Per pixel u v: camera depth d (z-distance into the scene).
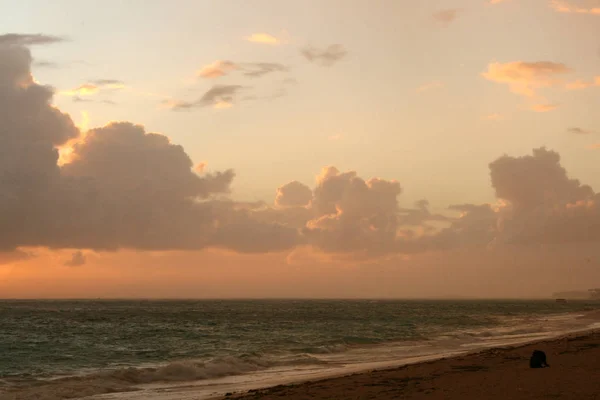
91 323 90.19
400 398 17.31
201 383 26.17
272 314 132.62
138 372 28.22
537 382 18.92
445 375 22.88
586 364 23.97
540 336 55.12
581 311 155.50
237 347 46.19
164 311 157.88
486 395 16.86
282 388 21.23
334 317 112.50
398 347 44.78
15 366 35.03
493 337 54.72
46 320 100.81
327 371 30.23
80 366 35.16
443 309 185.00
